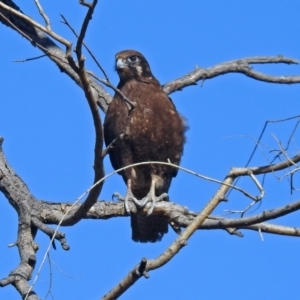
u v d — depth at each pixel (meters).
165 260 9.70
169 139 15.35
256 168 10.59
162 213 12.79
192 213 12.51
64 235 11.41
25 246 11.70
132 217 14.49
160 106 15.34
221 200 10.02
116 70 15.93
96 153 10.00
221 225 11.05
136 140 15.16
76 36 9.04
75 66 8.92
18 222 12.17
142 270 9.61
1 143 12.87
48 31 8.77
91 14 8.48
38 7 10.34
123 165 15.45
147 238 14.88
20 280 10.49
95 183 10.20
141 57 15.88
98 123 9.61
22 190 12.45
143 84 15.57
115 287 9.77
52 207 12.48
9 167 12.71
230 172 10.34
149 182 15.67
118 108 15.17
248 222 10.77
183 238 9.78
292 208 10.33
